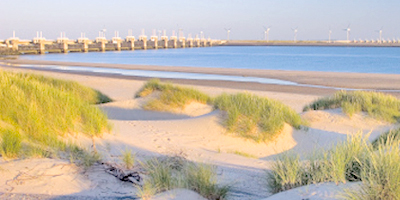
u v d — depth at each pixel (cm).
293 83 3769
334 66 6656
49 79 1953
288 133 1223
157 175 584
